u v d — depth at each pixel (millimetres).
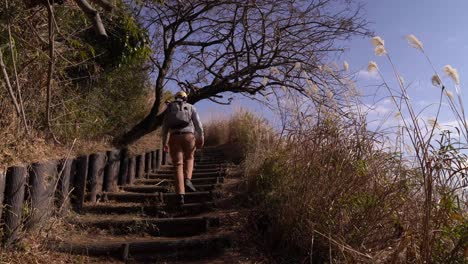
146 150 10414
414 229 3531
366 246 3889
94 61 8070
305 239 4324
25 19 4527
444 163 3422
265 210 5301
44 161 4797
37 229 4480
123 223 5344
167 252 4637
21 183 4191
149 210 6152
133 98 11188
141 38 9062
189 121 6547
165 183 8359
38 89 6055
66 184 5344
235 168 9414
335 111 4961
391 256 3566
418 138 3475
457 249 3199
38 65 5734
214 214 5762
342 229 4062
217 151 12961
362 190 4254
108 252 4535
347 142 4684
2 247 3975
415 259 3379
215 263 4402
